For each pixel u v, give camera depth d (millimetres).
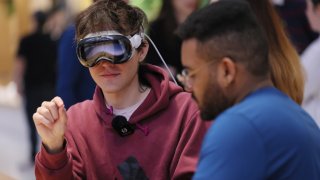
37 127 3408
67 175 3443
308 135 2891
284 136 2791
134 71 3561
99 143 3566
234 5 2936
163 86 3574
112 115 3596
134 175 3482
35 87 12281
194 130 3465
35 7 24484
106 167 3523
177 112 3553
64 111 3408
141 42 3562
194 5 6188
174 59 5898
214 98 2922
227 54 2865
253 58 2891
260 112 2814
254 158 2717
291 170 2781
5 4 26859
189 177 3385
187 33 2941
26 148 14391
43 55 12234
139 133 3529
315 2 6543
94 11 3510
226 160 2713
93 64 3486
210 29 2887
